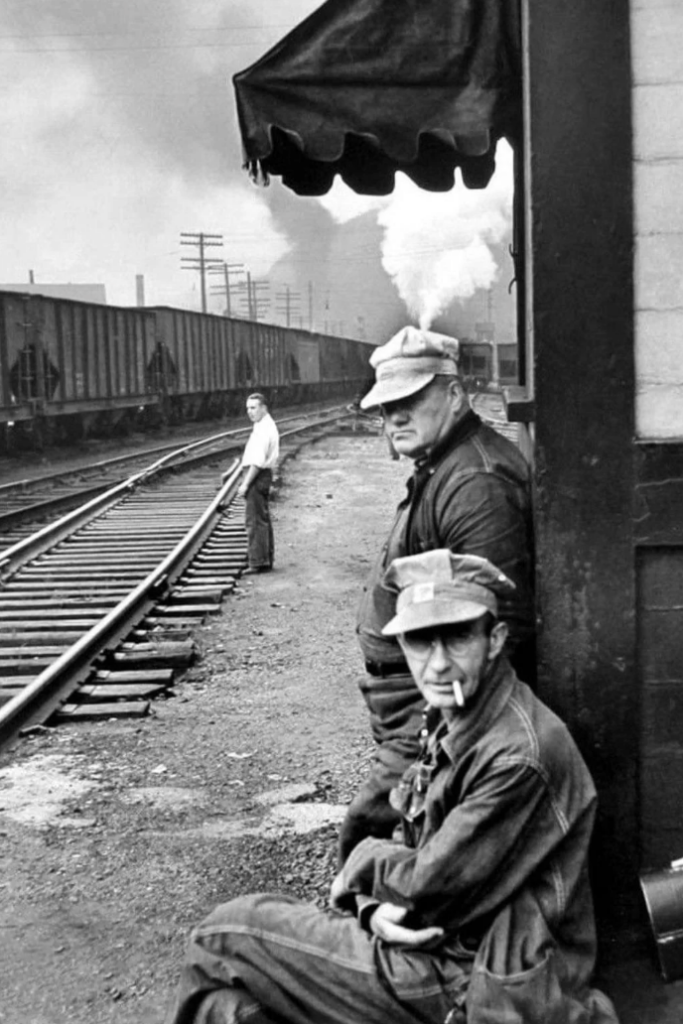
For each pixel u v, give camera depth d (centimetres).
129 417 3944
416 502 359
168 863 491
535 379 337
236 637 962
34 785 593
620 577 338
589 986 287
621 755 341
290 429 4247
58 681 766
